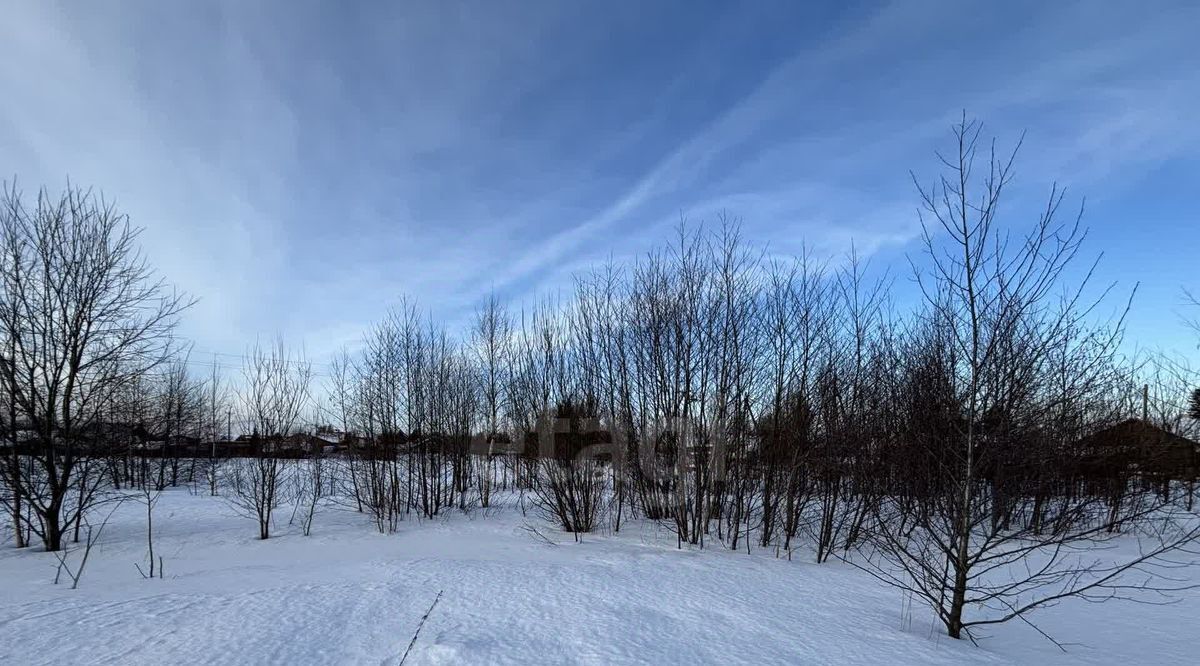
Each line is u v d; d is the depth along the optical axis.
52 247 12.98
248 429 21.25
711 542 11.95
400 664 4.60
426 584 7.49
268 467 17.28
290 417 17.31
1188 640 5.66
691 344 11.95
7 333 12.53
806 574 8.63
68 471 12.98
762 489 12.18
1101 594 7.51
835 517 11.20
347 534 14.65
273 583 7.73
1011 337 5.78
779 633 5.55
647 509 14.37
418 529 15.26
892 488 9.70
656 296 12.90
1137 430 11.48
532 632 5.40
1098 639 5.67
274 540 13.89
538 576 8.06
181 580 8.30
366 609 6.18
